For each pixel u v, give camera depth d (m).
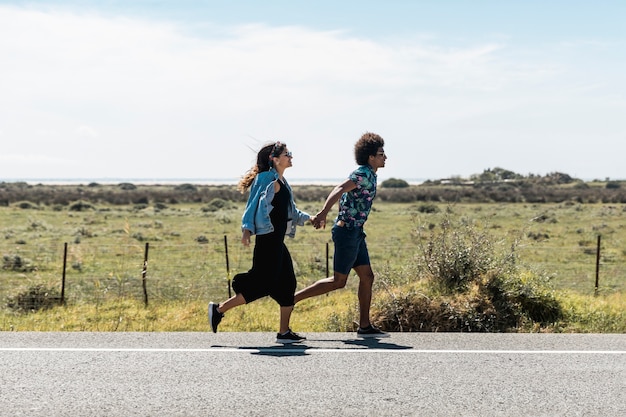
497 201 76.25
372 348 5.85
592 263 23.88
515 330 7.85
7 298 14.26
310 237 33.22
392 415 4.16
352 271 19.52
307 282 18.56
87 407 4.27
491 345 5.96
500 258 9.19
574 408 4.29
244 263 23.27
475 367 5.23
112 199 77.94
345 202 6.57
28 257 24.59
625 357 5.54
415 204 71.19
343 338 6.32
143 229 39.28
